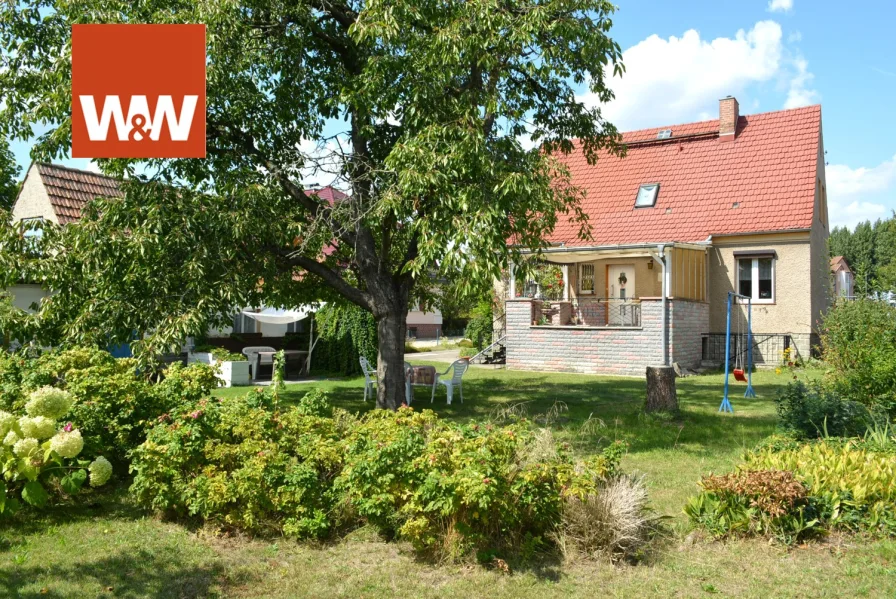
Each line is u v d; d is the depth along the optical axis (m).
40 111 8.78
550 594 4.41
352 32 8.89
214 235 8.74
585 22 8.96
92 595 4.32
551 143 11.70
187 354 16.73
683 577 4.68
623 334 18.48
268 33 10.01
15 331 8.84
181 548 5.18
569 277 23.16
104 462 4.43
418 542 4.88
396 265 12.10
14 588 4.39
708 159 23.41
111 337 8.93
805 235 20.20
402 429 5.40
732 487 5.45
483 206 7.88
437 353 30.77
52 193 18.80
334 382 16.92
